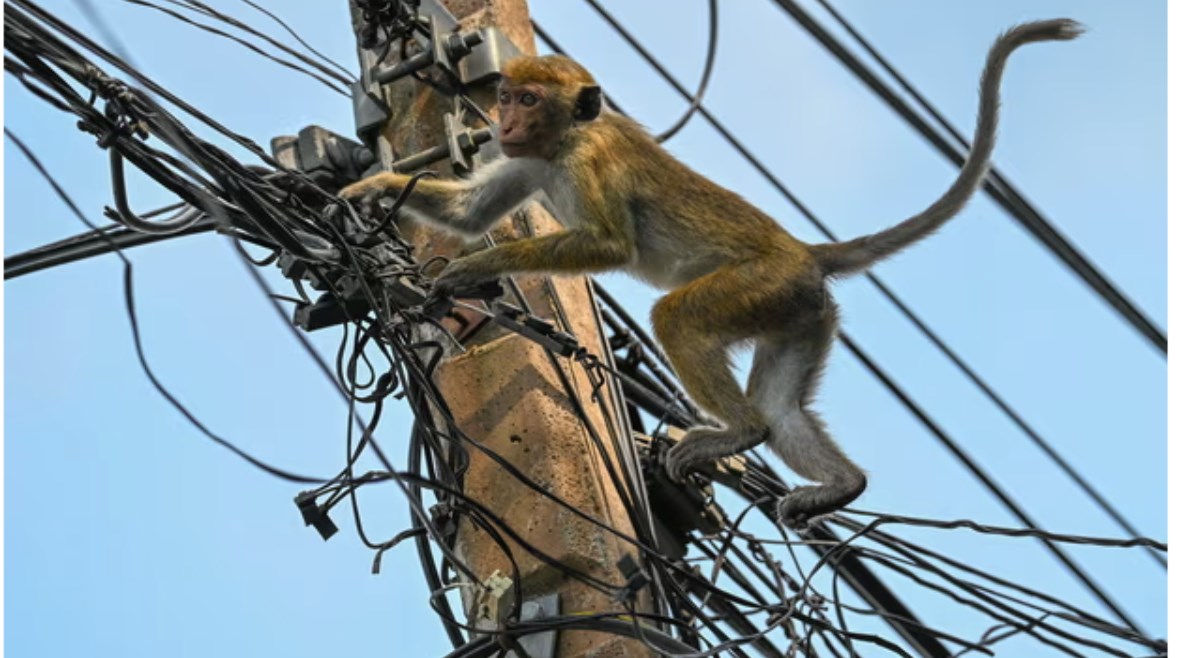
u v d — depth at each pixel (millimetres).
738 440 12141
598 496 11570
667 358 12602
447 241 13172
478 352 12328
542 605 11258
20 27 9344
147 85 9508
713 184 13195
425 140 13062
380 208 11750
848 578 14141
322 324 11125
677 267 13016
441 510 11500
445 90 13172
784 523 12172
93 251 11203
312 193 11617
